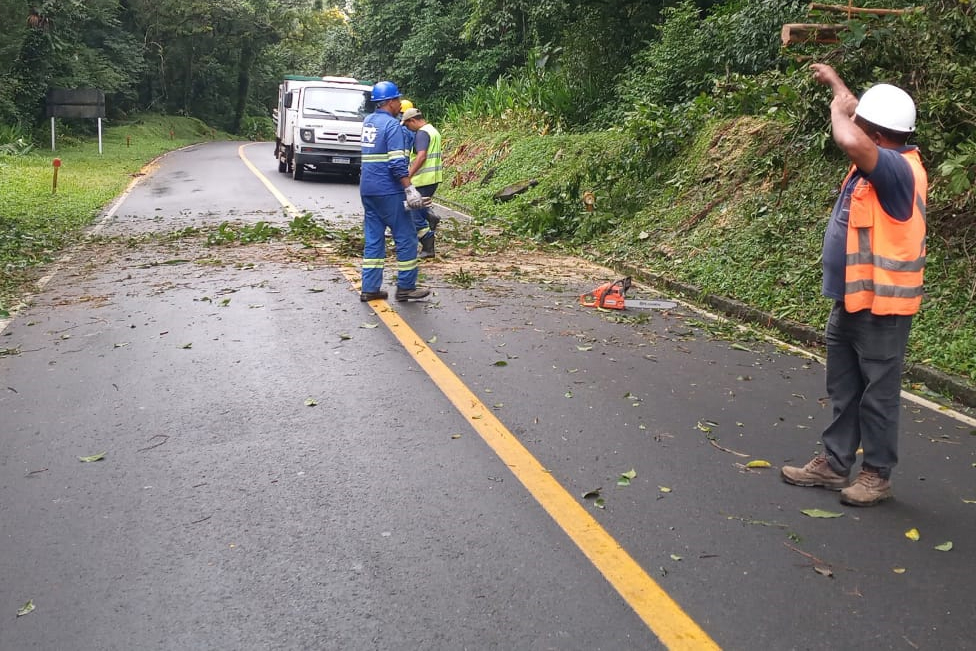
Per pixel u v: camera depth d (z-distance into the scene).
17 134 32.09
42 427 5.28
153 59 53.91
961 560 3.88
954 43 8.84
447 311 8.27
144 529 4.04
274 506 4.27
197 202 17.75
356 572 3.68
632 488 4.53
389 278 9.70
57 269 10.41
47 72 35.47
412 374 6.32
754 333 8.01
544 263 11.37
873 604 3.51
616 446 5.09
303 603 3.45
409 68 35.53
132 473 4.64
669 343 7.48
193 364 6.49
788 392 6.23
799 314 8.30
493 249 12.39
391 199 8.33
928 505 4.46
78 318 7.89
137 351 6.83
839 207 4.41
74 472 4.65
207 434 5.17
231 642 3.21
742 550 3.92
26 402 5.71
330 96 23.02
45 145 34.62
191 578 3.63
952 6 8.85
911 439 5.46
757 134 12.09
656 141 13.60
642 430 5.36
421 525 4.09
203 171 26.02
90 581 3.61
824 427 5.52
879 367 4.32
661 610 3.42
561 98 23.09
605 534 4.02
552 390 6.05
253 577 3.64
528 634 3.26
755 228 10.46
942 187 8.45
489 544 3.92
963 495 4.59
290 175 24.70
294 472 4.65
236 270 10.12
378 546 3.89
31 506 4.27
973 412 6.11
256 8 56.81
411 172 11.04
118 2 43.78
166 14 51.41
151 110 55.00
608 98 22.95
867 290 4.23
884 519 4.28
